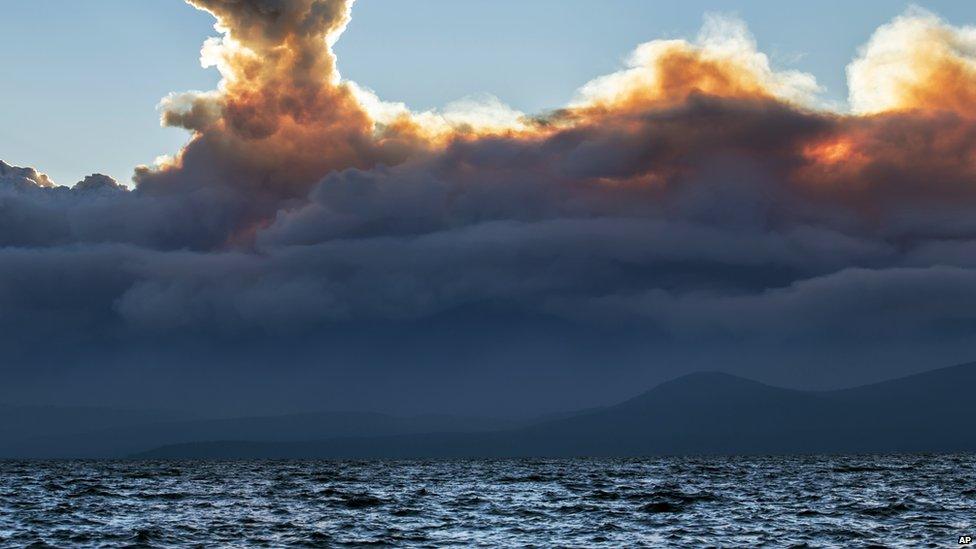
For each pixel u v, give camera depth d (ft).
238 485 433.07
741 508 289.53
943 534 225.97
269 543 215.72
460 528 241.35
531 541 217.56
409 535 228.02
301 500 330.13
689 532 231.71
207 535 229.45
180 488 408.46
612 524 248.32
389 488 400.88
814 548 205.26
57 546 210.79
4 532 234.17
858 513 273.95
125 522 257.55
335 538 223.30
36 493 367.25
